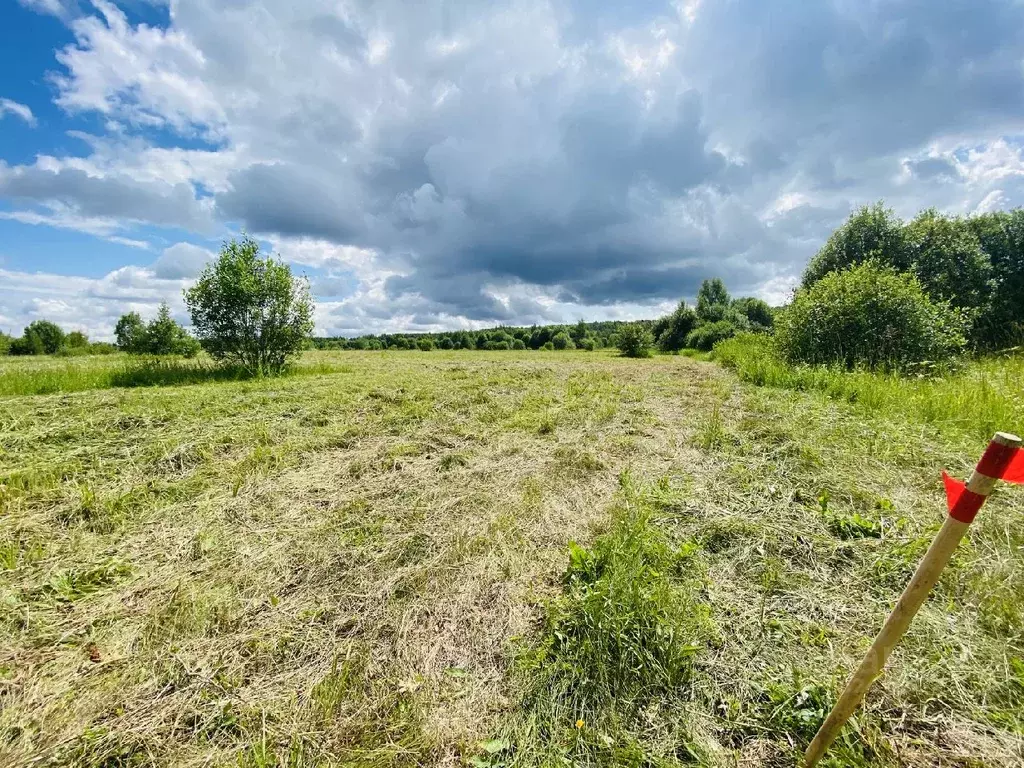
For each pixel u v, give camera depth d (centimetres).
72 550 274
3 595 229
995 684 164
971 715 157
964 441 402
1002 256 1191
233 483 370
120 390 823
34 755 153
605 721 161
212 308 1072
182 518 317
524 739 156
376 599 234
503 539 287
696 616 198
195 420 555
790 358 921
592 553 251
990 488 96
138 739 158
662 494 333
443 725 163
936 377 686
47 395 751
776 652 186
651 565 235
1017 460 93
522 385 896
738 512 304
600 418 587
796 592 222
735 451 430
